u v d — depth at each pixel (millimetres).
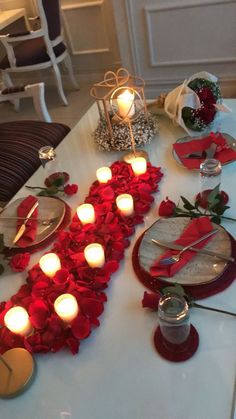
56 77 2490
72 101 2660
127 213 941
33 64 2385
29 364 682
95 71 2828
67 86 2859
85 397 642
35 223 979
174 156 1126
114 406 624
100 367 677
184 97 1165
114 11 2150
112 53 2695
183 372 645
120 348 698
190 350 665
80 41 2680
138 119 1227
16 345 726
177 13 2066
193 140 1162
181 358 658
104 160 1202
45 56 2389
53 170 1190
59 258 857
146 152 1186
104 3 2439
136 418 603
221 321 702
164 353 669
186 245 813
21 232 945
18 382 663
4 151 1487
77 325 715
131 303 765
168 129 1287
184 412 598
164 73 2352
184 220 885
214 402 601
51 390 660
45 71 2887
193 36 2137
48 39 2322
